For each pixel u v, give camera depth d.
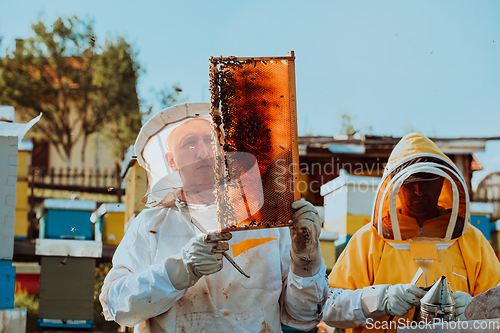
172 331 2.56
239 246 2.73
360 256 3.60
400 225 3.64
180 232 2.78
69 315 6.03
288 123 2.45
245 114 2.44
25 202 8.09
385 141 8.60
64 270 6.09
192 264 2.41
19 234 7.99
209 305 2.61
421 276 3.44
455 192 3.40
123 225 7.45
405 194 3.63
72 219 7.07
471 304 2.26
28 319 7.58
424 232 3.63
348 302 3.25
